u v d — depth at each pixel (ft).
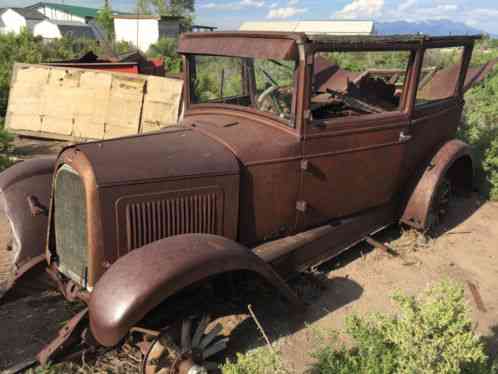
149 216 9.36
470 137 21.65
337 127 11.75
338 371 8.07
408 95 13.39
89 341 8.79
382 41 11.71
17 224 10.78
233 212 10.52
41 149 26.86
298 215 11.85
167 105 27.45
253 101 12.11
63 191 9.67
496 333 11.26
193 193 9.81
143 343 8.68
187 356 8.73
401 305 8.36
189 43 12.47
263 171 10.80
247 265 8.98
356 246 15.34
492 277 13.93
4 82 34.99
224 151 10.47
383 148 13.12
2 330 10.59
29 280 10.87
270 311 11.75
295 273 11.75
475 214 18.52
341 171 12.26
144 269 7.88
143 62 39.04
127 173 9.08
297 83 10.69
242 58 11.96
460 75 16.26
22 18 168.45
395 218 15.33
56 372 9.19
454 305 7.91
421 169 14.98
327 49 10.68
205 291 9.23
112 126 27.86
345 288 12.96
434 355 7.48
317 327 11.12
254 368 7.55
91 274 9.09
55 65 31.04
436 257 14.93
